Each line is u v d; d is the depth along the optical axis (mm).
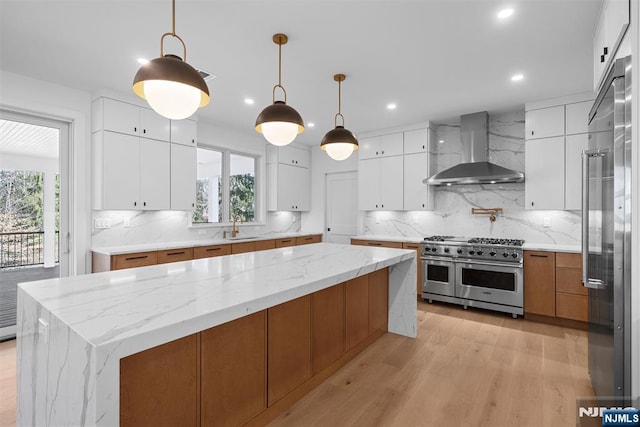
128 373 1237
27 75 3129
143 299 1370
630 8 1519
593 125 2016
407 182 4789
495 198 4371
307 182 6230
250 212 5645
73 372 1029
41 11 2115
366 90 3461
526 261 3607
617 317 1590
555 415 1914
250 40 2471
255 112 4254
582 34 2354
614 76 1584
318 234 5996
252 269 2051
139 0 2008
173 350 1390
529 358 2666
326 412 1956
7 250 3158
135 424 1257
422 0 2006
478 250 3877
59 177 3477
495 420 1875
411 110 4133
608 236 1703
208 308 1250
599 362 1889
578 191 3531
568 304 3365
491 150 4383
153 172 3852
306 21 2225
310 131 5195
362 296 2822
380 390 2197
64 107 3383
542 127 3740
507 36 2400
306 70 2980
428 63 2840
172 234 4402
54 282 1672
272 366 1888
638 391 1521
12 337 3145
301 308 2115
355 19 2203
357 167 5730
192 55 2711
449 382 2295
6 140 3164
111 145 3494
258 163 5703
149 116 3824
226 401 1621
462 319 3662
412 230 5102
